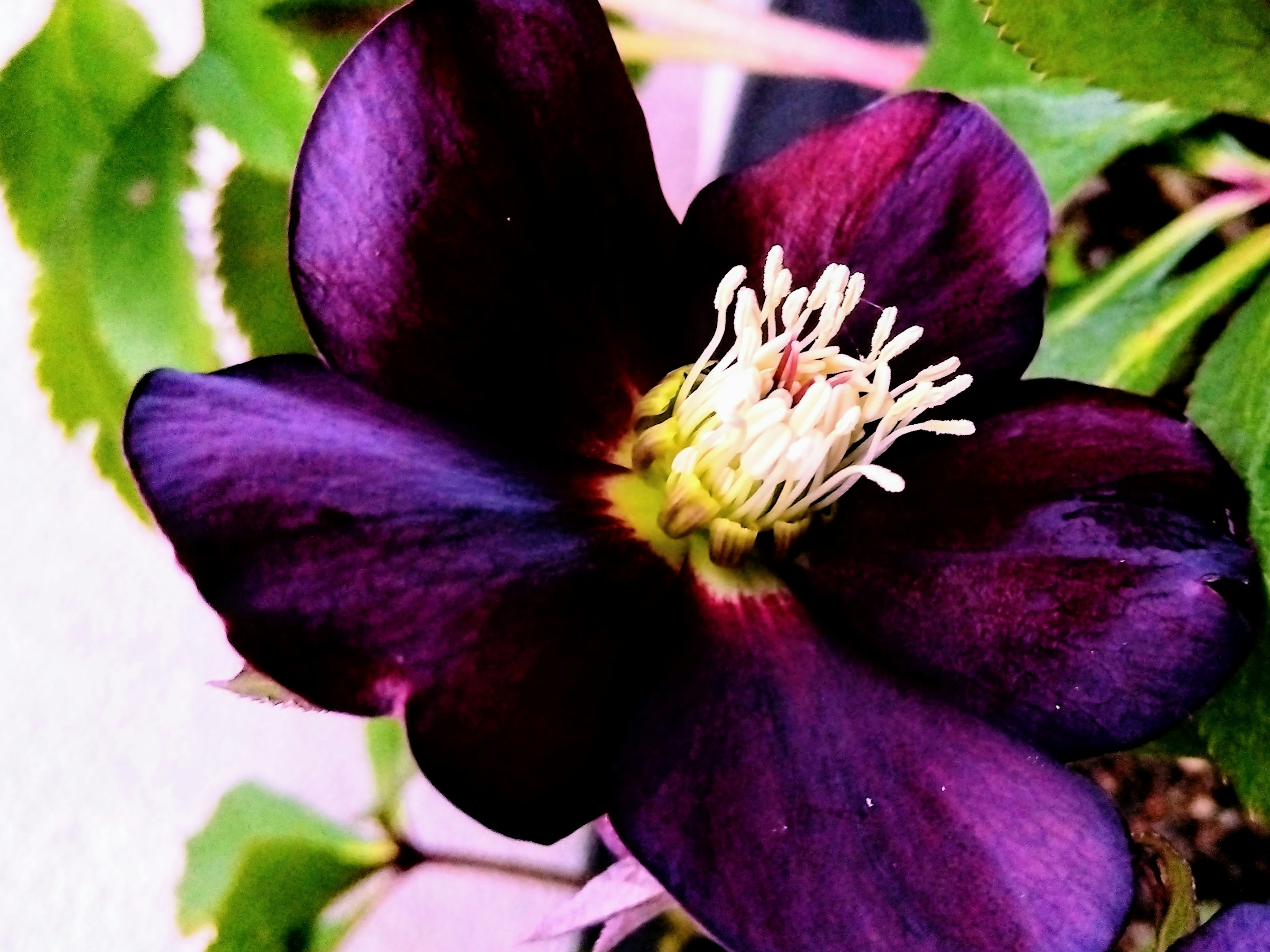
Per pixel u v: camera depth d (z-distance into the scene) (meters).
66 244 0.14
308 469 0.10
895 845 0.11
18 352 0.17
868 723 0.11
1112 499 0.12
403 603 0.10
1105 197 0.16
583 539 0.11
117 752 0.17
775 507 0.12
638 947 0.16
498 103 0.11
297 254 0.11
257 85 0.14
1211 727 0.13
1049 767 0.11
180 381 0.10
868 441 0.12
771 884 0.10
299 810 0.16
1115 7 0.13
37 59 0.13
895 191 0.12
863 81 0.16
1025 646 0.12
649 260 0.12
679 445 0.12
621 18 0.17
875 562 0.12
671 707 0.11
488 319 0.11
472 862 0.16
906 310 0.13
